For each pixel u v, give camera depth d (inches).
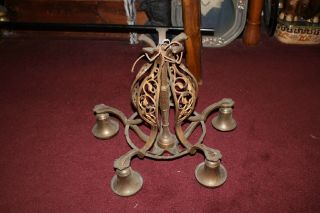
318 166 64.8
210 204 58.7
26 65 100.0
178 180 63.1
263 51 102.2
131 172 60.6
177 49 51.8
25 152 70.4
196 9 72.7
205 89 86.4
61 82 92.0
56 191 62.1
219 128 72.8
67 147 71.2
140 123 69.0
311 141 70.3
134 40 107.5
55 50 107.4
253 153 68.0
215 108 70.2
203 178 61.1
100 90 88.3
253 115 77.6
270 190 60.6
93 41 111.6
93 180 63.9
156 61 52.2
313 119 76.0
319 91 84.7
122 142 71.8
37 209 59.1
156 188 61.8
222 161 66.4
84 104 83.4
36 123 78.0
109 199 60.3
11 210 59.0
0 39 113.2
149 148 62.2
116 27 69.4
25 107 83.3
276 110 79.0
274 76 90.7
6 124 78.0
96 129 72.9
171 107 78.4
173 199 59.8
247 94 84.4
